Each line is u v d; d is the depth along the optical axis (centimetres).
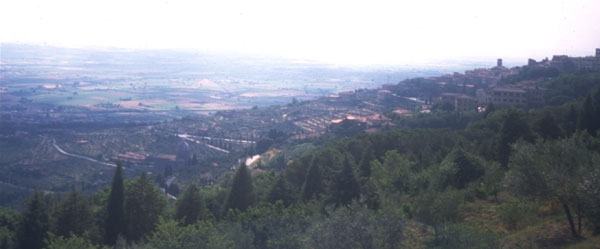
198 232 2333
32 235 3300
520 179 2289
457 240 2184
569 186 2173
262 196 4181
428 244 2208
